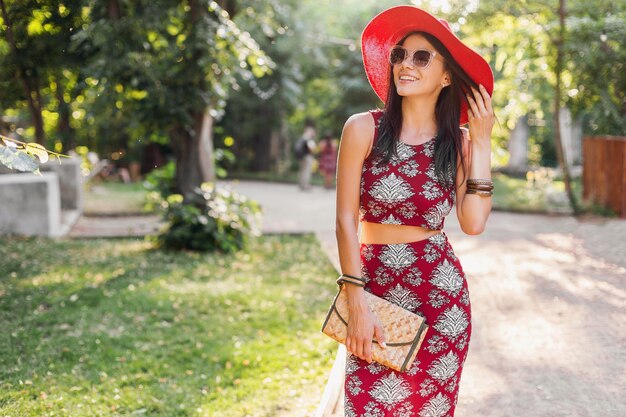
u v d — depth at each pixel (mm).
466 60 2791
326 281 8664
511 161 25359
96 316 6676
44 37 5797
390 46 2938
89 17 7754
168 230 10680
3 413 4336
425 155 2758
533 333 6086
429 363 2752
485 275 8641
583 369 5137
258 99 26031
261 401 4785
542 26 14422
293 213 15969
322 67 27797
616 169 14273
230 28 9891
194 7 9414
